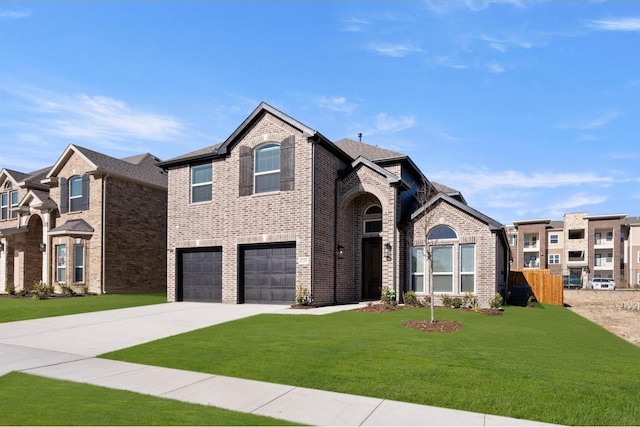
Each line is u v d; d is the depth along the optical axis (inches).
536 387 255.3
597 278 2014.0
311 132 682.2
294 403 242.5
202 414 219.5
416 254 724.7
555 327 499.5
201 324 504.1
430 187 792.3
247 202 738.8
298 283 676.1
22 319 568.4
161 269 1077.1
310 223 676.1
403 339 387.5
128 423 199.3
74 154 1002.1
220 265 777.6
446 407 234.8
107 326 500.7
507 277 892.0
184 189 823.7
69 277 944.9
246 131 752.3
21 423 194.7
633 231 2158.0
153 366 323.6
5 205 1195.9
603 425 209.0
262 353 346.3
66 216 1002.7
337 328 449.4
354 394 256.7
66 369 315.9
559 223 2482.8
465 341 380.8
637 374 281.9
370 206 794.8
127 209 1000.9
